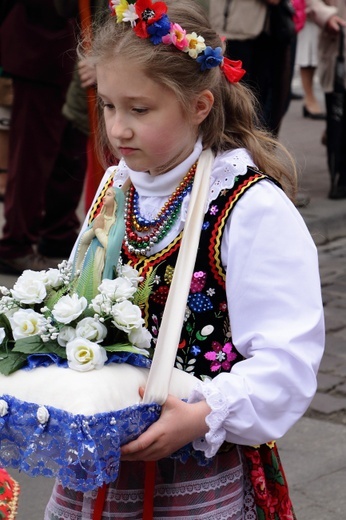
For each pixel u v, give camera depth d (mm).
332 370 4625
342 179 7414
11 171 5711
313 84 11453
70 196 5949
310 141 9391
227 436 1929
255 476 2049
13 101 5668
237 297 1959
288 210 2002
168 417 1847
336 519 3455
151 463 1971
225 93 2135
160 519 2020
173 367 1946
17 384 1835
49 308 1938
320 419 4180
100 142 2344
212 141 2086
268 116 6340
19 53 5508
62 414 1762
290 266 1952
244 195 1992
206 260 1995
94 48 1976
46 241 6020
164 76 1923
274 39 6129
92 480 1775
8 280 5730
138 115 1957
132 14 1933
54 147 5703
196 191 2023
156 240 2064
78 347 1830
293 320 1930
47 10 5504
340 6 7320
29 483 3684
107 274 1948
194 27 2014
